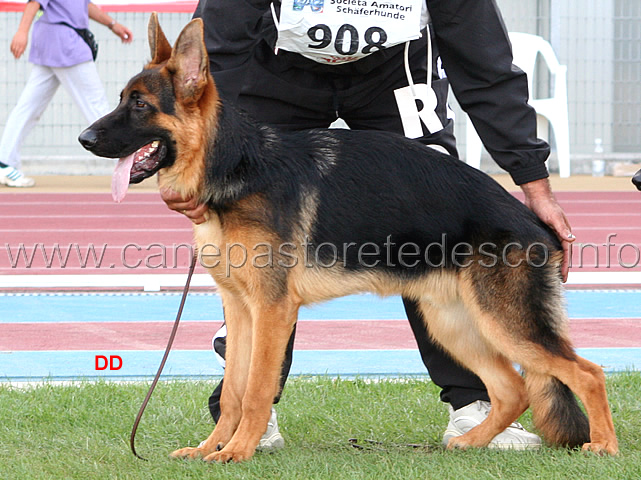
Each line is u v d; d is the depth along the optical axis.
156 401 7.66
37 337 10.13
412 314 7.20
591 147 27.92
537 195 6.85
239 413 6.68
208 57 6.46
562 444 6.57
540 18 27.02
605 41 27.55
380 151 6.61
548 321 6.40
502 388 6.82
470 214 6.43
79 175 27.14
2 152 23.50
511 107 6.83
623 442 6.61
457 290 6.57
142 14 26.78
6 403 7.43
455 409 7.04
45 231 17.30
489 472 5.94
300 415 7.37
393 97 7.28
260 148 6.42
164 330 10.50
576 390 6.41
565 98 25.64
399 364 9.09
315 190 6.45
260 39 7.05
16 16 26.77
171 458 6.35
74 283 13.01
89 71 21.53
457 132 26.86
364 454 6.45
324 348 9.72
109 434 6.86
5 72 26.92
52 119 27.23
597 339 10.06
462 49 6.82
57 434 6.83
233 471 5.96
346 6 6.68
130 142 6.15
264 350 6.33
